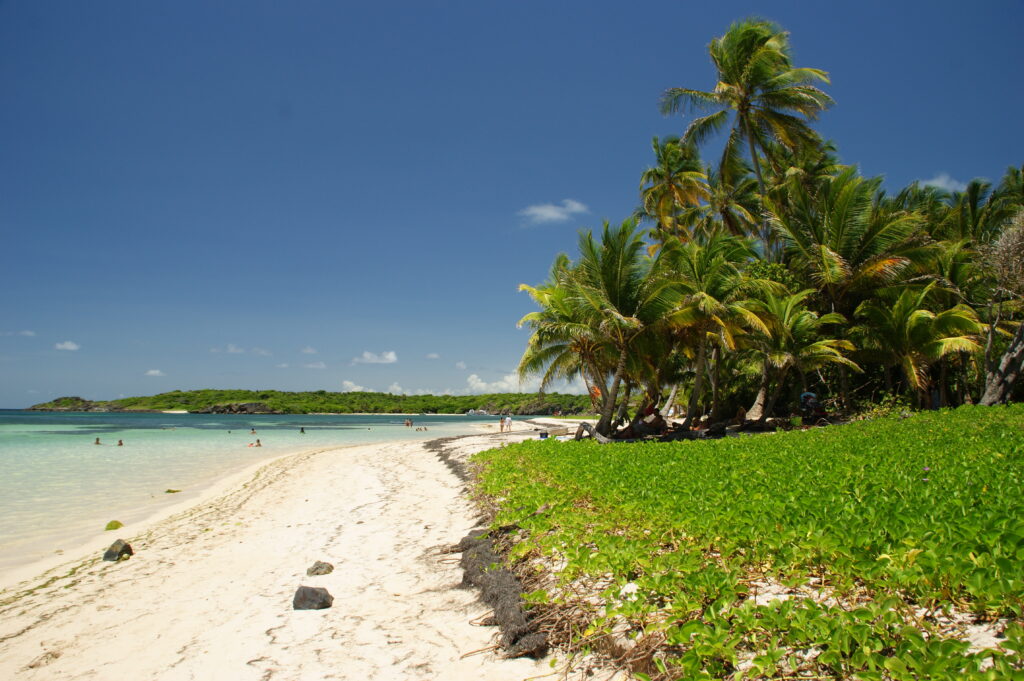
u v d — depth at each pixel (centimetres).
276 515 1312
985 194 2989
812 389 2980
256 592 732
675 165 3453
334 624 604
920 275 2534
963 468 798
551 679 448
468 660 498
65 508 1463
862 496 670
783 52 2809
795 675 359
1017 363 1997
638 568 559
